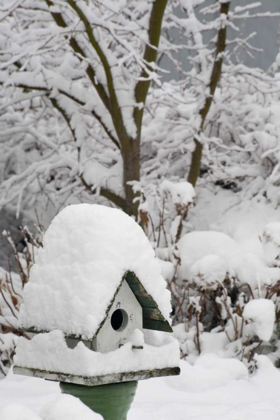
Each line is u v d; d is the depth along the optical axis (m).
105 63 6.20
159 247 6.03
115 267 2.12
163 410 3.34
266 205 6.58
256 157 7.05
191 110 7.17
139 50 7.23
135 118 6.46
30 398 3.53
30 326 2.20
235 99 7.63
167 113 7.43
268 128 6.81
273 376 4.08
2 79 6.45
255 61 9.84
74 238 2.19
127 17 7.41
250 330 4.87
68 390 2.24
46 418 1.72
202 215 6.89
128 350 2.15
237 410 3.35
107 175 6.62
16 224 7.95
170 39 8.30
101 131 7.74
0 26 6.19
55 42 6.59
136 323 2.24
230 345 4.90
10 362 4.70
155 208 6.75
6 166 8.34
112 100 6.39
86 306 2.05
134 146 6.47
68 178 7.86
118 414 2.25
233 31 9.98
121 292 2.19
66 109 6.83
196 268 5.16
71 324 2.07
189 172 6.85
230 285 5.36
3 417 1.67
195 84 7.91
